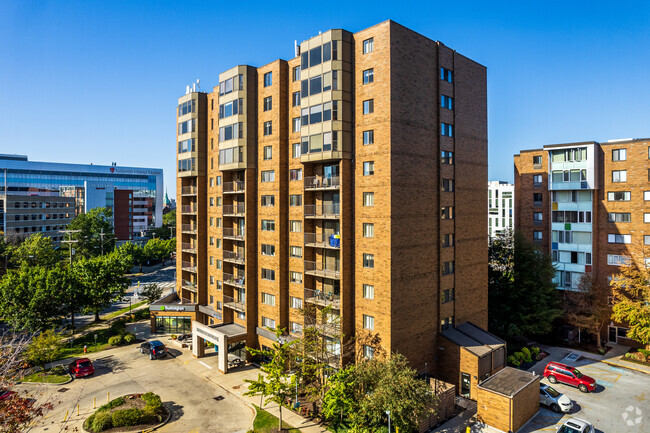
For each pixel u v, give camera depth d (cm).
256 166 4181
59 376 3744
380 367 2744
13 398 2020
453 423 2850
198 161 5000
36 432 2783
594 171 4525
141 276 9188
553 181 4853
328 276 3391
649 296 3744
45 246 7362
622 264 4419
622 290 4391
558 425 2802
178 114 5269
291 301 3881
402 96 3142
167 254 10781
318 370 3219
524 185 5266
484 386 2856
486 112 4038
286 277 3919
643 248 4222
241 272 4516
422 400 2573
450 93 3612
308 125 3488
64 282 4800
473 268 3878
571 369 3453
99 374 3862
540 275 4356
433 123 3453
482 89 3988
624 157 4441
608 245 4538
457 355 3325
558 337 4719
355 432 2569
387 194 3058
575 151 4688
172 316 5138
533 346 4253
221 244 4734
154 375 3841
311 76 3447
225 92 4288
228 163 4262
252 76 4141
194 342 4381
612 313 4378
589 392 3291
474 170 3884
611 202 4525
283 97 3872
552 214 4919
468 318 3825
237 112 4147
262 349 4116
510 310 4350
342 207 3272
